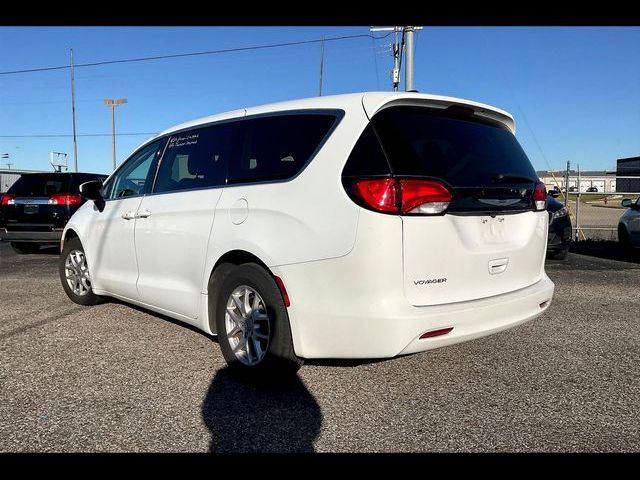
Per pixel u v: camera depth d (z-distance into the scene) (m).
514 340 4.82
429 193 3.15
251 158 3.84
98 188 5.45
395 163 3.14
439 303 3.22
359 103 3.37
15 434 2.99
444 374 3.94
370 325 3.06
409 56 17.53
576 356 4.38
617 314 5.86
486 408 3.37
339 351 3.22
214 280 3.97
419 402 3.45
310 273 3.25
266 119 3.88
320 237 3.20
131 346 4.54
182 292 4.23
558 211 10.23
